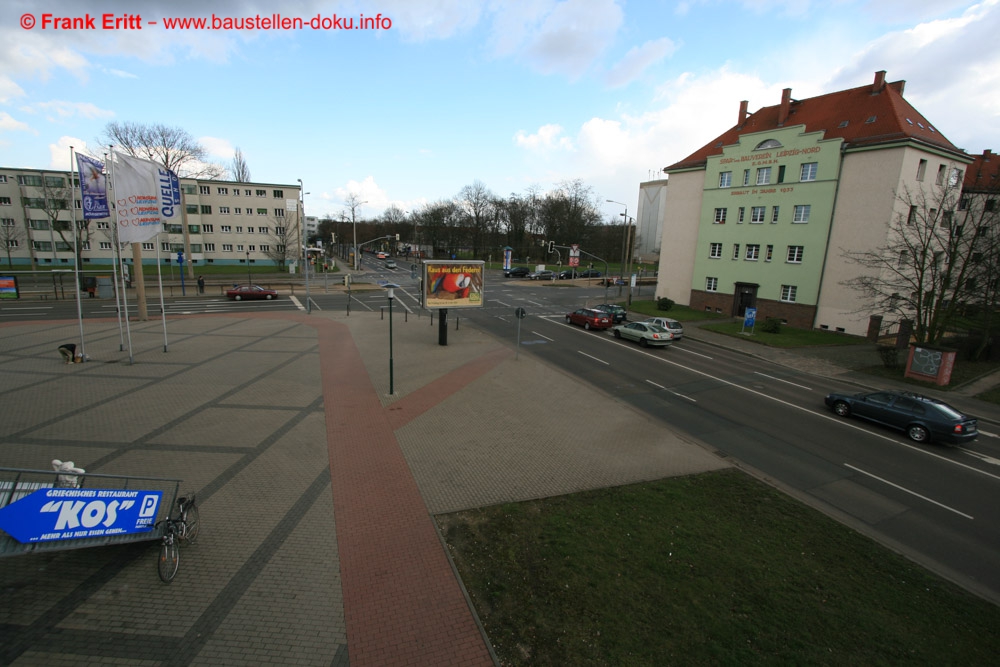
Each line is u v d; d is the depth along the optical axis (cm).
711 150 4228
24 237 6381
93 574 730
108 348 2258
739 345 2909
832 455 1359
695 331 3312
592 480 1138
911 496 1143
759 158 3600
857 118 3284
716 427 1542
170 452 1177
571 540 884
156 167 2033
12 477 886
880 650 664
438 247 11856
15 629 619
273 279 6319
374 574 770
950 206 2703
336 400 1623
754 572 819
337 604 700
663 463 1255
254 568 768
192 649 606
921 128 3097
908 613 743
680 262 4400
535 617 693
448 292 2534
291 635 639
